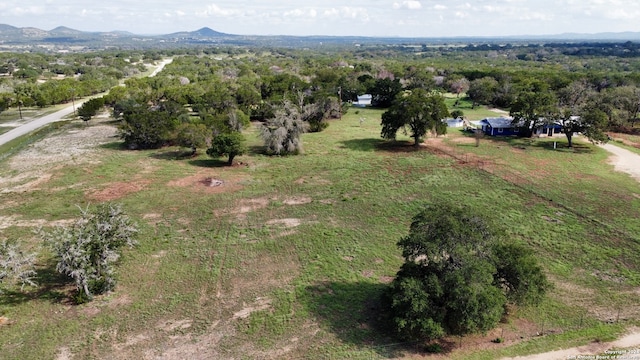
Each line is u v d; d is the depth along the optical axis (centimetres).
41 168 5484
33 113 9744
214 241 3528
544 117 6744
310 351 2262
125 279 2959
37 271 3077
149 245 3441
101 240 2792
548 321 2508
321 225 3822
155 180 5019
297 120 6375
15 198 4431
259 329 2448
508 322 2500
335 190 4725
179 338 2378
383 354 2228
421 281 2358
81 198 4441
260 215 4062
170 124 6594
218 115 7419
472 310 2195
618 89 8406
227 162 5803
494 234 2542
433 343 2302
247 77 12706
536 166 5500
